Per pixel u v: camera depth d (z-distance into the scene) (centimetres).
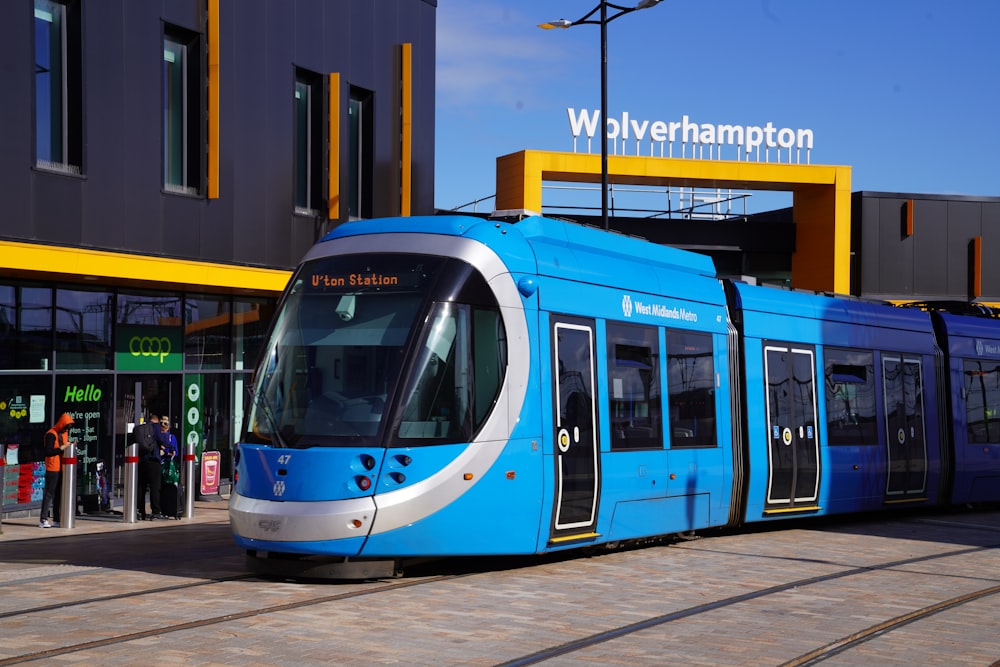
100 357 2006
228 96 2084
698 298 1527
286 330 1152
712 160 4003
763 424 1627
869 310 1934
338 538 1048
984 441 2186
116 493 2045
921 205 4219
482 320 1143
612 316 1333
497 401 1144
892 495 1934
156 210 1948
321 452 1066
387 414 1074
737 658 792
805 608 1007
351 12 2367
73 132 1827
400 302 1123
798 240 4272
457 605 971
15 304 1856
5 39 1705
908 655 823
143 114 1930
